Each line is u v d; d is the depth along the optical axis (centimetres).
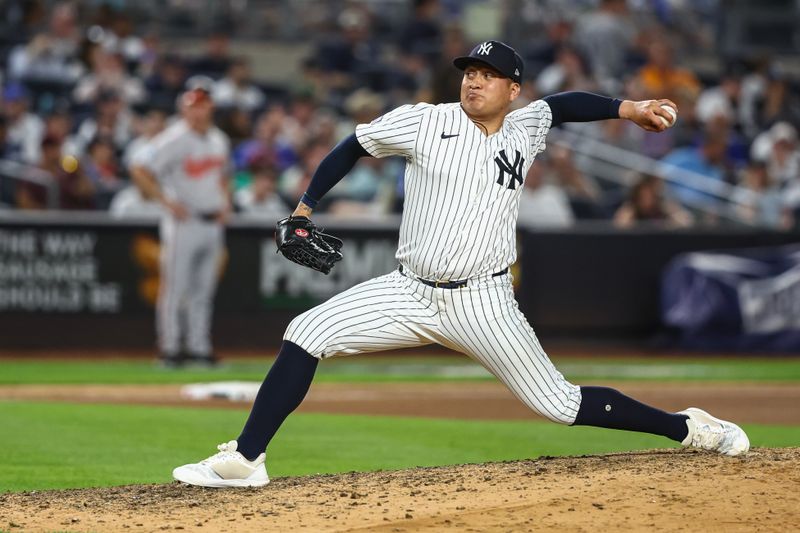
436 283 1822
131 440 2680
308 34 7812
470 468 1989
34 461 2384
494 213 1800
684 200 5644
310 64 6412
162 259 4750
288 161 5559
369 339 1852
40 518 1727
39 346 4722
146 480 2164
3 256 4669
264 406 1858
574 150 5997
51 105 5903
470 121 1805
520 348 1847
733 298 5053
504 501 1720
